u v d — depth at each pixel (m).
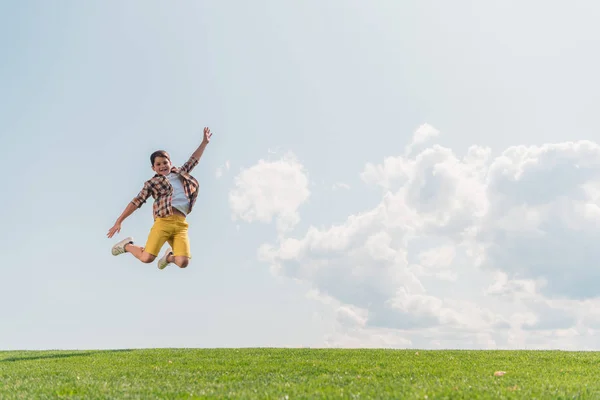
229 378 7.88
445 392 6.00
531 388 6.38
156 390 6.57
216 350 13.33
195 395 6.12
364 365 9.59
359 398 5.77
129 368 9.51
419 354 11.90
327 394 6.04
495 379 7.43
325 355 11.78
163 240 7.68
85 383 7.36
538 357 10.90
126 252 7.95
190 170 8.07
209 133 8.32
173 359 11.06
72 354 12.92
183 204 7.76
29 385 7.30
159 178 7.69
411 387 6.50
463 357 11.09
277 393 6.16
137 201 7.73
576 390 6.32
